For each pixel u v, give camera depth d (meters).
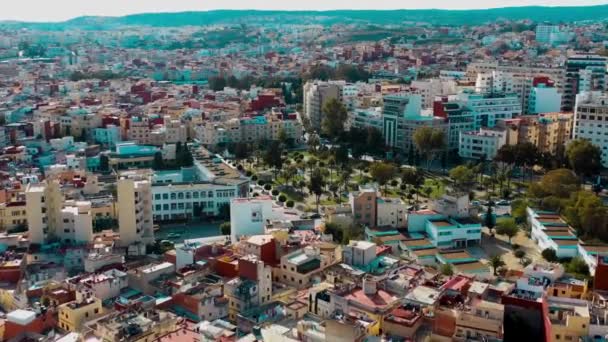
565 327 192.25
